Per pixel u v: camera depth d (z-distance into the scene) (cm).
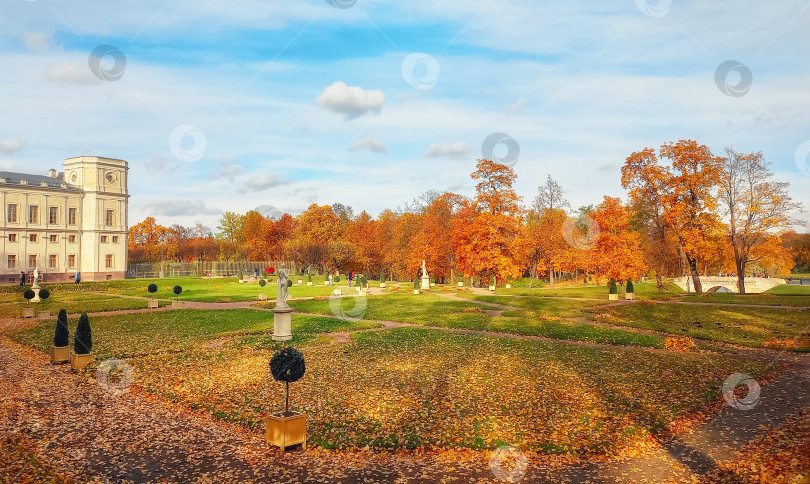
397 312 3647
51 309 4078
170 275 9694
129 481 1002
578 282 7625
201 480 1005
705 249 5241
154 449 1167
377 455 1129
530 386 1650
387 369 1897
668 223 4984
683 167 4909
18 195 7869
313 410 1423
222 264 10275
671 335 2688
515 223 5631
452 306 4000
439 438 1216
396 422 1325
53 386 1742
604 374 1809
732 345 2423
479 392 1585
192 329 2956
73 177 8588
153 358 2141
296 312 3753
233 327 2994
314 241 9338
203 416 1403
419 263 6894
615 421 1319
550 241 6138
